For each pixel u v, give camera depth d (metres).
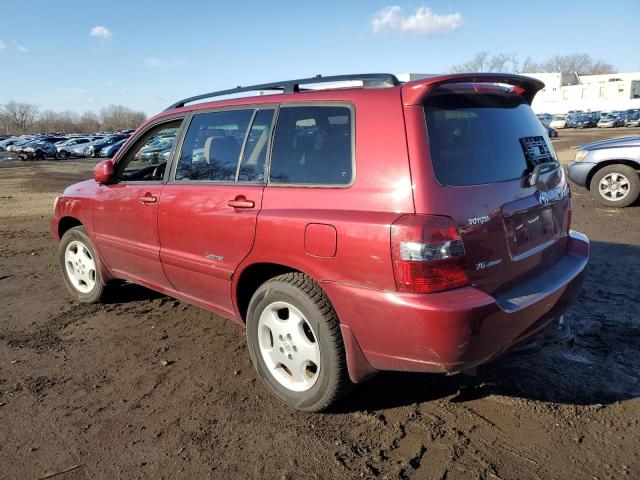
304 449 2.73
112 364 3.74
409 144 2.58
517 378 3.36
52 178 22.25
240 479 2.52
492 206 2.69
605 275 5.27
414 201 2.50
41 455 2.73
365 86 2.92
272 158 3.17
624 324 4.09
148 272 4.17
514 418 2.94
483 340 2.51
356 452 2.69
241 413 3.08
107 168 4.30
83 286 5.07
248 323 3.26
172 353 3.89
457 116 2.81
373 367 2.75
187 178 3.75
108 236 4.49
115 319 4.61
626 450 2.63
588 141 31.78
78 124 124.50
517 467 2.54
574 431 2.80
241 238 3.19
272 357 3.17
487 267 2.64
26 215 11.37
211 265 3.46
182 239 3.67
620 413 2.95
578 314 4.30
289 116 3.14
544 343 3.07
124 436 2.88
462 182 2.62
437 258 2.43
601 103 75.31
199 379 3.49
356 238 2.59
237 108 3.47
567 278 3.07
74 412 3.13
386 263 2.49
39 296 5.34
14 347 4.07
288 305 2.98
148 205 3.94
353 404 3.13
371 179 2.66
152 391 3.36
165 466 2.63
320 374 2.88
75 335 4.28
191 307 4.84
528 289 2.88
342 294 2.69
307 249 2.81
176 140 3.90
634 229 7.39
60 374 3.61
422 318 2.42
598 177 9.34
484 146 2.85
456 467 2.55
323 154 2.91
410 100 2.64
